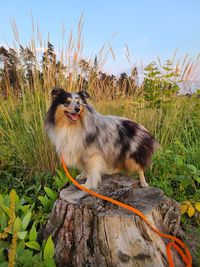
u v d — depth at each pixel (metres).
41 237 0.79
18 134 1.25
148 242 0.68
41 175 1.11
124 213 0.70
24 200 0.91
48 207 0.90
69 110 0.80
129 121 0.93
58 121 0.84
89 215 0.71
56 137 0.85
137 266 0.66
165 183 1.04
